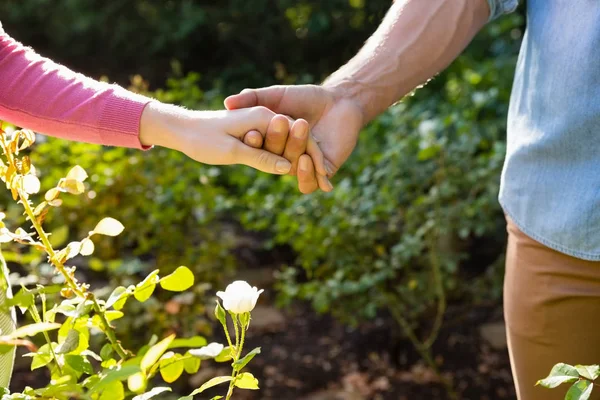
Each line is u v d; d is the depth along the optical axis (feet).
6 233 3.43
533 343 4.73
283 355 9.96
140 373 2.91
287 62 19.20
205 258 9.02
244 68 18.94
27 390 3.19
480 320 10.58
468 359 9.78
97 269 8.29
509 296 4.86
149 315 7.98
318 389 9.30
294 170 4.49
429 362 8.77
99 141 3.97
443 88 15.55
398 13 4.99
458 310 10.51
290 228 9.30
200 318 9.92
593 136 4.24
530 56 4.61
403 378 9.53
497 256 12.01
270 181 10.76
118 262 7.93
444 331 10.27
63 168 9.12
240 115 4.25
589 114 4.19
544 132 4.42
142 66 20.38
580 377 3.25
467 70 14.32
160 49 19.79
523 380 4.87
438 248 10.10
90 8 19.53
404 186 9.08
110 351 3.52
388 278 9.11
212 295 9.44
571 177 4.34
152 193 9.11
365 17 18.04
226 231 13.09
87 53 20.75
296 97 4.71
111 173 8.81
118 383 3.13
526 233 4.60
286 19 18.83
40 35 20.85
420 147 9.02
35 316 3.46
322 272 9.20
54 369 3.45
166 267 8.87
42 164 9.00
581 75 4.19
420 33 4.92
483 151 11.39
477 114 12.81
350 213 9.07
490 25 17.07
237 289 3.24
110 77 20.22
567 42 4.25
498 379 9.41
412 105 14.15
